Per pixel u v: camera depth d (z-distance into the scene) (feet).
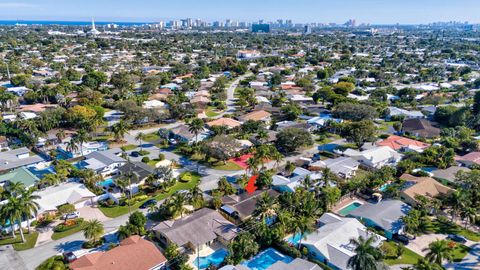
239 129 476.54
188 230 240.73
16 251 231.30
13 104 558.97
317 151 424.05
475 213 258.16
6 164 350.02
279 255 236.84
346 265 208.13
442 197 299.99
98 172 341.62
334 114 539.29
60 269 206.18
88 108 489.26
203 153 387.75
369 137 421.18
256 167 335.88
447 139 432.66
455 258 231.91
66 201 280.31
